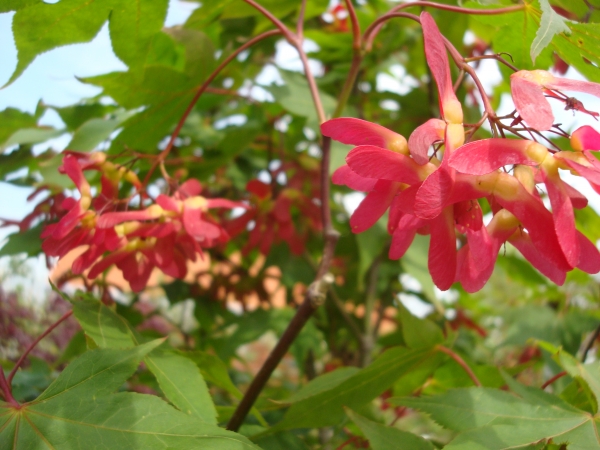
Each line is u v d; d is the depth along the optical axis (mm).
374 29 184
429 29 120
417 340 178
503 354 377
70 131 241
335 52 297
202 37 214
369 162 112
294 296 333
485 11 163
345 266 325
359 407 158
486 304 449
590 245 117
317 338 284
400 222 127
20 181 254
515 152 111
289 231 253
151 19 177
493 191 115
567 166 111
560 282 126
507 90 254
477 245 120
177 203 174
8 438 122
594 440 130
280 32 195
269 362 160
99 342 151
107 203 177
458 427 137
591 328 267
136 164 236
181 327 331
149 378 251
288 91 253
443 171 108
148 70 199
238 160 305
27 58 170
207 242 180
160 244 176
